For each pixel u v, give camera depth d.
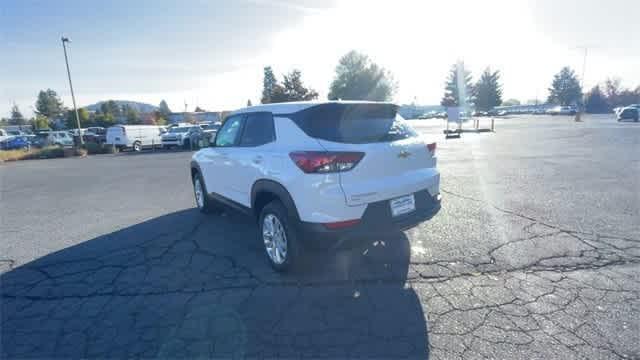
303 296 3.07
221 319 2.78
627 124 28.08
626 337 2.38
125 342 2.55
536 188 6.76
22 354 2.45
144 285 3.38
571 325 2.54
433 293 3.04
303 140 3.17
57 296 3.22
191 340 2.54
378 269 3.51
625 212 5.07
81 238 4.83
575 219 4.83
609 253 3.72
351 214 3.00
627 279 3.17
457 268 3.49
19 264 3.97
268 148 3.56
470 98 72.94
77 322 2.81
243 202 4.22
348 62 46.22
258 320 2.75
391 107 3.67
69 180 10.75
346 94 46.03
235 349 2.43
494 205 5.64
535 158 10.91
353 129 3.25
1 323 2.82
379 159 3.15
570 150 12.62
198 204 6.07
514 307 2.79
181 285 3.35
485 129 26.39
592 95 63.38
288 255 3.33
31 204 7.30
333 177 2.96
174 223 5.38
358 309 2.85
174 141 24.47
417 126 37.50
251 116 4.09
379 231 3.12
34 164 17.30
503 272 3.38
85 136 31.62
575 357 2.22
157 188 8.61
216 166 4.84
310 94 34.25
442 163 10.40
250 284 3.31
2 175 12.81
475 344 2.38
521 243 4.05
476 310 2.77
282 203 3.42
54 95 76.75
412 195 3.37
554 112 59.19
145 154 21.00
